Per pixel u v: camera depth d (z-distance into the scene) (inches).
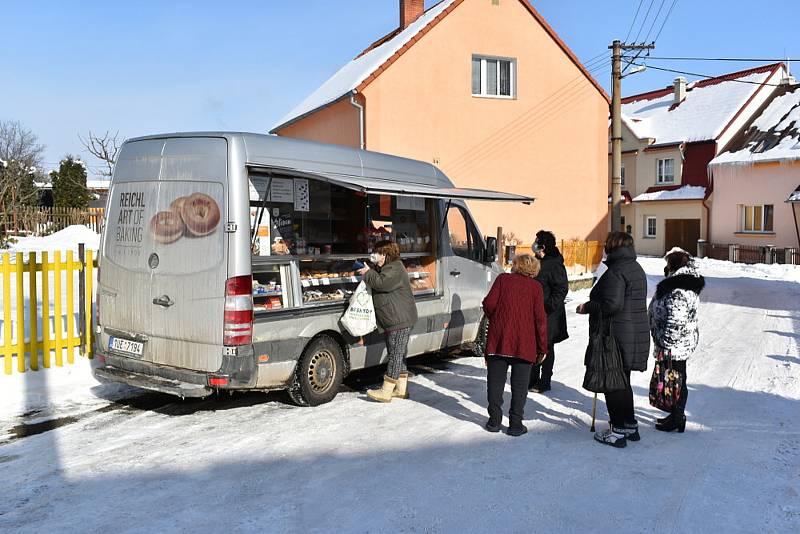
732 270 1027.3
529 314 221.5
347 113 746.8
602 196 836.6
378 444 210.2
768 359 349.4
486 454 203.2
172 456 196.4
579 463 197.3
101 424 226.7
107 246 251.8
